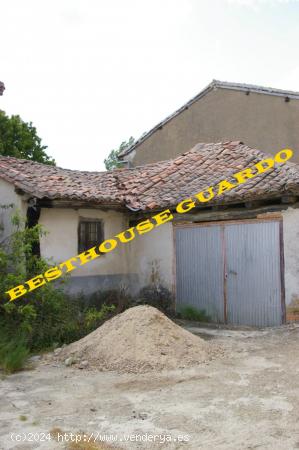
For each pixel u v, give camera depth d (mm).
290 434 4508
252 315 10258
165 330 7621
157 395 5758
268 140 16906
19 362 7113
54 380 6531
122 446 4359
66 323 8797
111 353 7270
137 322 7656
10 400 5695
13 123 20438
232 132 17891
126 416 5090
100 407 5395
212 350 7660
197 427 4734
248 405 5285
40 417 5117
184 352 7289
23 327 8109
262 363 7047
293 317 9641
